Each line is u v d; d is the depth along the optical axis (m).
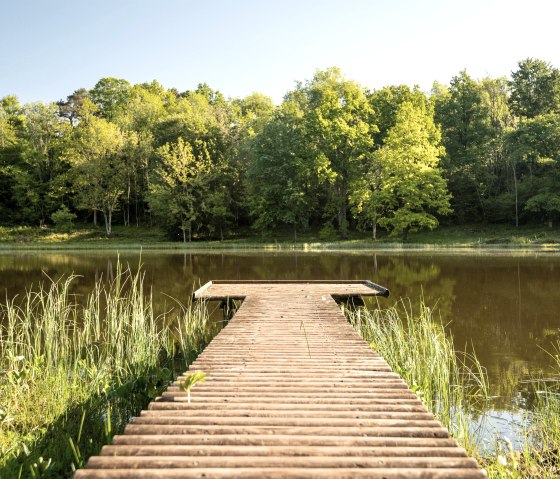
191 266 23.94
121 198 51.31
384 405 4.14
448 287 15.91
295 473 2.86
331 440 3.38
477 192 42.50
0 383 6.08
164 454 3.16
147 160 49.38
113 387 5.76
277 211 43.16
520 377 7.16
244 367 5.43
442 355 7.20
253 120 54.41
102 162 48.28
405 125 37.53
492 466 4.43
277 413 3.93
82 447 4.65
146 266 24.03
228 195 45.88
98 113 66.12
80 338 8.00
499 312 11.95
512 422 5.59
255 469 2.88
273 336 7.16
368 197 39.31
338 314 9.06
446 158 42.22
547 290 15.02
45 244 44.69
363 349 6.35
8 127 56.22
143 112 54.97
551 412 5.43
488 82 50.66
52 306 8.12
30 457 4.29
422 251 31.88
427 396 5.81
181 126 48.06
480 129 43.72
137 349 7.33
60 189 51.19
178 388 4.61
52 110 54.94
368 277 18.98
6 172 52.34
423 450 3.21
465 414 5.81
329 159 42.59
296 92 52.47
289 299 10.87
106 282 18.03
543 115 40.19
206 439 3.36
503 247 33.56
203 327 9.70
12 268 23.02
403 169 37.22
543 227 39.62
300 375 5.11
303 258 28.19
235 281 13.79
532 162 40.84
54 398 5.63
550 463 4.46
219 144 48.00
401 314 11.83
